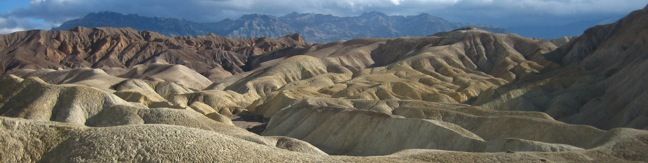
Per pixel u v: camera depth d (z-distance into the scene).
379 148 83.00
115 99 97.88
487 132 84.25
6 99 98.12
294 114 106.25
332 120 94.81
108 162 31.86
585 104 121.38
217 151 33.09
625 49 172.75
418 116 103.50
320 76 198.88
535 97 133.50
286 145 62.22
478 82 167.75
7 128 35.44
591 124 111.56
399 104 118.19
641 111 101.44
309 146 62.72
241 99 167.38
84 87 98.31
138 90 143.88
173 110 85.75
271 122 113.50
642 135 55.56
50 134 35.78
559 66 196.38
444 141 73.94
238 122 133.50
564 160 45.31
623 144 52.56
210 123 81.81
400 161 38.84
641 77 112.62
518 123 80.44
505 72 196.88
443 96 147.38
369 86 161.12
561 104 124.44
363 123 89.12
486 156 43.97
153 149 32.59
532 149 59.72
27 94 98.56
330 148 89.44
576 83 140.75
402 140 80.50
